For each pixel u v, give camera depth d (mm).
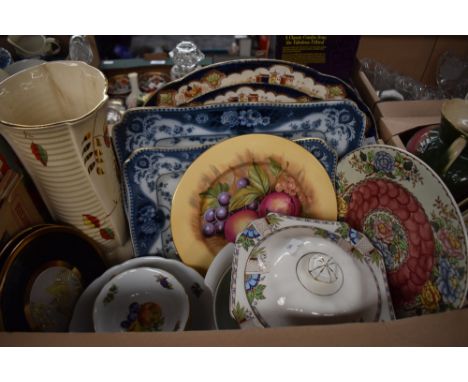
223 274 745
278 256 658
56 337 473
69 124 559
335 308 620
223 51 1317
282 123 786
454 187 676
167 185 797
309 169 787
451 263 589
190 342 470
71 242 727
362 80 932
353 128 800
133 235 803
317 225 729
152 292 721
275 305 618
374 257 719
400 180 684
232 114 763
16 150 610
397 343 470
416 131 833
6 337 475
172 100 757
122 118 732
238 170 777
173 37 1457
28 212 683
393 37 1013
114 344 468
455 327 488
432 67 1080
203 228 792
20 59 915
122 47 1322
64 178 630
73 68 650
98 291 726
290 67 763
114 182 729
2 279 589
